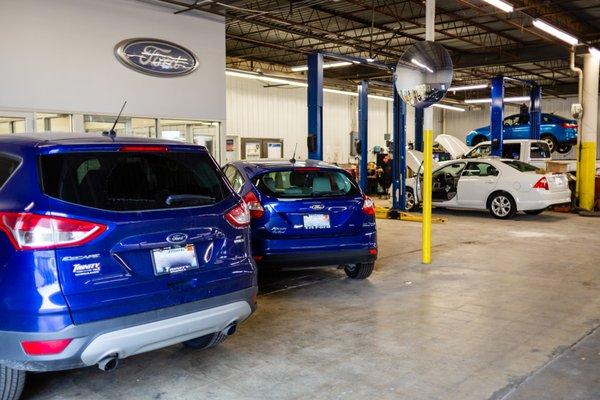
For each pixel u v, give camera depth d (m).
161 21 10.30
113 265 2.95
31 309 2.73
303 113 26.34
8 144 3.18
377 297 5.73
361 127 15.76
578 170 14.26
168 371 3.78
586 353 4.07
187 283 3.23
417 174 13.89
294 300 5.62
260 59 22.47
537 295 5.78
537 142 16.33
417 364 3.88
